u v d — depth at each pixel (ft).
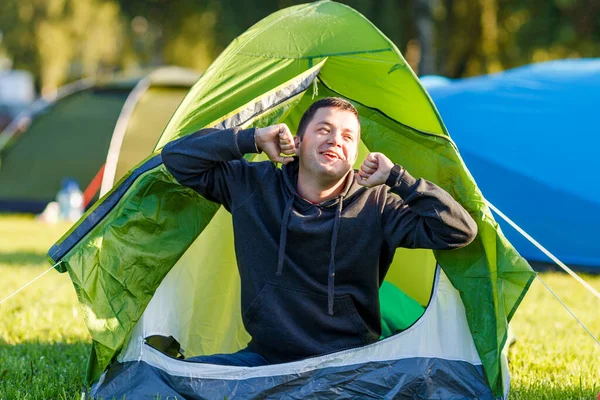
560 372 28.58
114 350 22.29
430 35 111.55
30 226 77.25
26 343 31.07
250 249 22.39
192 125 23.95
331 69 25.90
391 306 30.45
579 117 52.70
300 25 26.12
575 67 57.47
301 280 22.09
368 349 22.68
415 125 24.29
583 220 50.72
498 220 52.06
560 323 37.52
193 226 23.57
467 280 22.97
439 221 21.16
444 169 23.36
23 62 158.71
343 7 26.53
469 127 54.44
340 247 21.93
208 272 26.23
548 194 51.37
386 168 21.35
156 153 23.13
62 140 86.43
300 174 22.33
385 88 24.72
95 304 22.15
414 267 30.48
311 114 22.17
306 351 22.41
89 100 87.61
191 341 26.03
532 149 52.54
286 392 22.04
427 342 23.09
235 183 22.43
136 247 22.79
